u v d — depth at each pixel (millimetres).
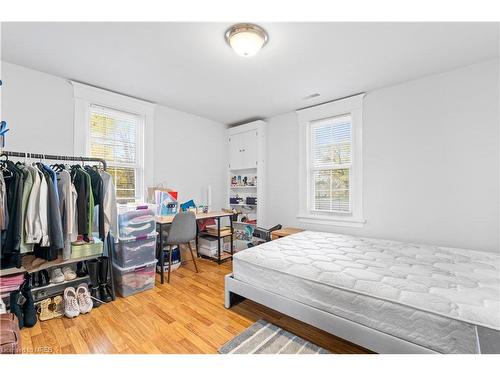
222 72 2314
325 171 3266
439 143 2338
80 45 1851
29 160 2223
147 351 1468
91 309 1967
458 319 1054
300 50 1924
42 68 2232
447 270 1583
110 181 2137
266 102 3166
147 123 3115
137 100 2994
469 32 1682
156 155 3248
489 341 956
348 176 3043
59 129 2408
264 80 2494
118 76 2406
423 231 2441
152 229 2461
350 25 1610
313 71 2291
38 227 1636
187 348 1498
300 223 3475
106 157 2803
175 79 2473
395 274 1515
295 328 1743
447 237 2307
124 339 1587
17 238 1573
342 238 2598
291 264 1743
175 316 1886
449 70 2270
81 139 2543
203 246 3471
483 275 1487
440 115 2328
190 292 2334
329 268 1629
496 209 2070
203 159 3893
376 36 1731
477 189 2154
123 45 1852
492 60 2068
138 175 3113
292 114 3553
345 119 3062
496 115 2059
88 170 2076
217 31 1682
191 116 3697
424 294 1237
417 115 2459
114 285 2365
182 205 3389
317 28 1644
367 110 2803
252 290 1832
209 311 1969
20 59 2072
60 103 2412
